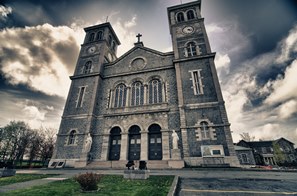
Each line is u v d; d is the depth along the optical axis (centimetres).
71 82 2633
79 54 2984
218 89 1934
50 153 3769
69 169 1741
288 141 5406
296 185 789
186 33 2559
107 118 2239
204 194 650
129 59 2702
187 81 2114
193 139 1748
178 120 1948
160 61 2508
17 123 3981
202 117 1842
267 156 5112
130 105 2256
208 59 2189
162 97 2177
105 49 2988
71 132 2195
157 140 1959
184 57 2289
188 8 2861
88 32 3294
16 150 3731
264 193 653
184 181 920
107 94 2453
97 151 2041
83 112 2286
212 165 1553
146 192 647
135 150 1984
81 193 655
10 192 668
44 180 1010
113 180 956
